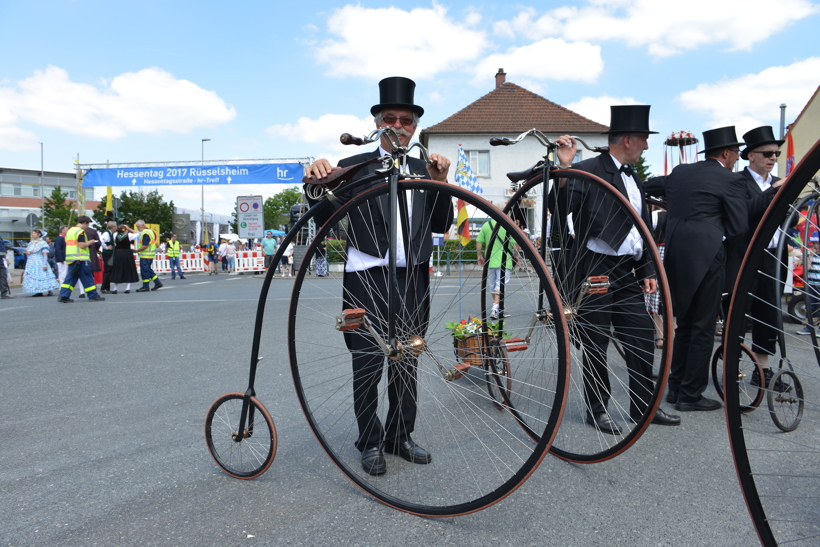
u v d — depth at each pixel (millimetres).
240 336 6340
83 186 19062
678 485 2414
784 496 2287
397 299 2389
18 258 33469
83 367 4848
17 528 2131
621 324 3184
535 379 3344
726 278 3895
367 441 2590
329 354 5238
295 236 2535
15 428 3303
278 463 2729
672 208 3531
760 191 4152
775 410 3279
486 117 25906
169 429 3252
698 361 3408
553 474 2547
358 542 1984
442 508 2070
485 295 3125
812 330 2424
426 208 2584
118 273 13258
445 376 2332
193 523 2148
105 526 2137
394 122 2625
